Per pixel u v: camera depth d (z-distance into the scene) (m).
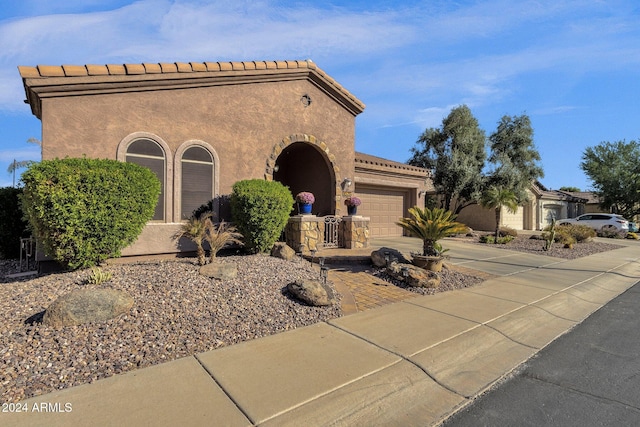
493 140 24.70
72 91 7.22
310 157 13.30
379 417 2.97
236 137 9.66
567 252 14.16
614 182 31.83
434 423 2.93
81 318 4.14
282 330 4.74
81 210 5.86
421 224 8.41
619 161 32.12
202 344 4.13
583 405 3.22
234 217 8.91
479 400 3.30
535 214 28.77
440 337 4.64
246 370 3.59
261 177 10.16
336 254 9.49
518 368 3.98
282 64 10.41
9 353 3.53
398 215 17.16
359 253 9.72
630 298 7.36
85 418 2.74
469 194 22.14
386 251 8.77
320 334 4.64
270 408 2.96
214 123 9.26
